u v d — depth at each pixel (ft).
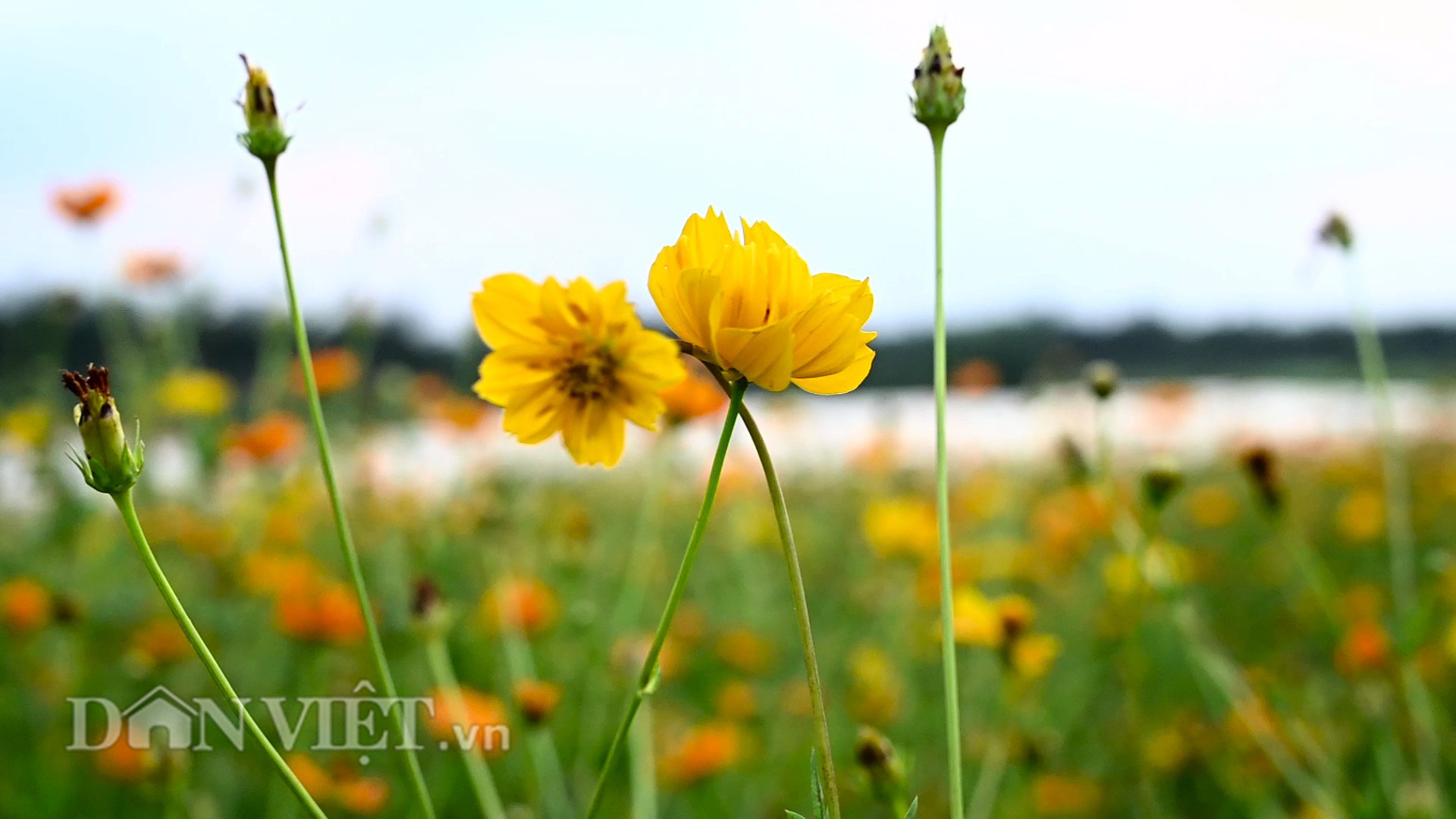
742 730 3.10
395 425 4.83
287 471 4.40
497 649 2.90
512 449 4.14
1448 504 5.53
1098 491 2.27
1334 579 4.37
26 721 2.87
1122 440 6.35
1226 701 3.02
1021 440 6.40
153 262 4.47
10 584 3.62
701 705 3.44
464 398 4.36
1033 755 2.48
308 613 2.46
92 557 3.71
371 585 3.38
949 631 1.08
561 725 2.86
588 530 3.01
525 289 1.08
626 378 1.09
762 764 2.95
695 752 2.57
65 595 2.94
